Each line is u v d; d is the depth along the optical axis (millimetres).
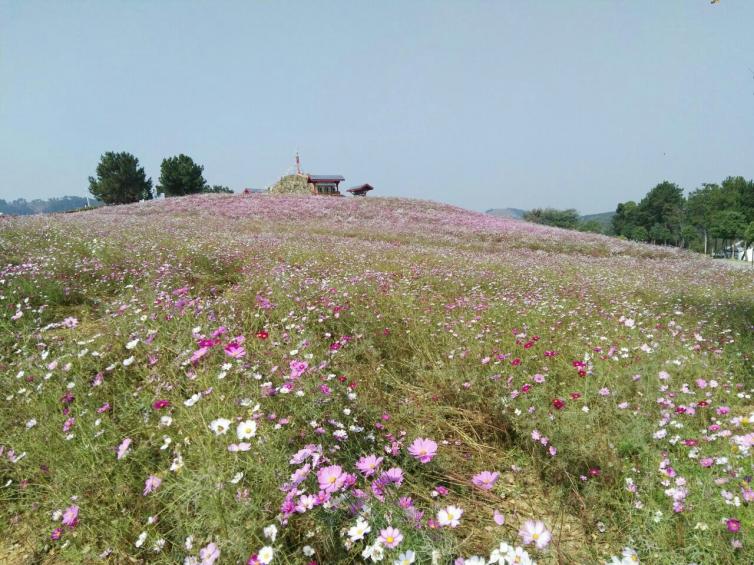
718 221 53656
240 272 7559
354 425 2658
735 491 2123
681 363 3713
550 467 2514
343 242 14281
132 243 8828
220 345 3365
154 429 2598
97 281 6105
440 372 3621
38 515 2273
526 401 2998
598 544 2051
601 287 8773
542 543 1612
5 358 3689
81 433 2574
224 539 1773
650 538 1974
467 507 2332
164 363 3268
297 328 4254
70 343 3701
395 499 2027
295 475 1965
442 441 2867
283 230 18281
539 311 5719
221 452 2234
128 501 2250
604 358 3789
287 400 2652
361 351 4066
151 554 2012
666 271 13609
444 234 21625
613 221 90812
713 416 3004
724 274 13531
